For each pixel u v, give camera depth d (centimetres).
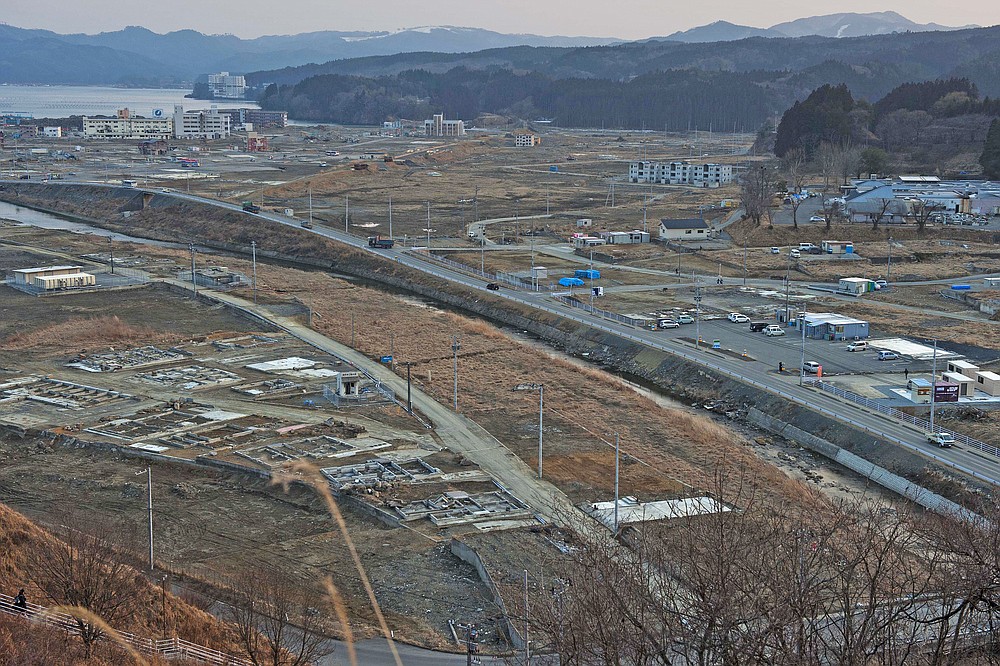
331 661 5547
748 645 3891
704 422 10156
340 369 11844
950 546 5038
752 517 5444
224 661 5088
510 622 5975
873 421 9675
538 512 7781
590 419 10081
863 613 4550
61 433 9412
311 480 8275
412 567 6931
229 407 10325
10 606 5194
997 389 10481
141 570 6322
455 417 10119
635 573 4769
